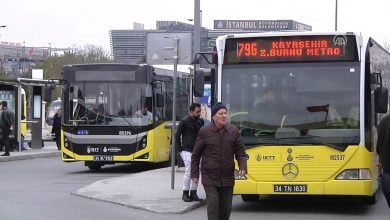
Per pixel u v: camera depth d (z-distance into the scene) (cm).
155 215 1134
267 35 1156
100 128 1945
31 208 1208
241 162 842
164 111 2075
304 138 1120
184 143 1252
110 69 1959
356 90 1120
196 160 847
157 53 1393
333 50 1137
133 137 1938
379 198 1395
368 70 1136
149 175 1734
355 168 1102
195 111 1253
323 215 1150
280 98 1141
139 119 1944
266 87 1148
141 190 1417
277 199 1388
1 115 2484
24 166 2245
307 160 1112
